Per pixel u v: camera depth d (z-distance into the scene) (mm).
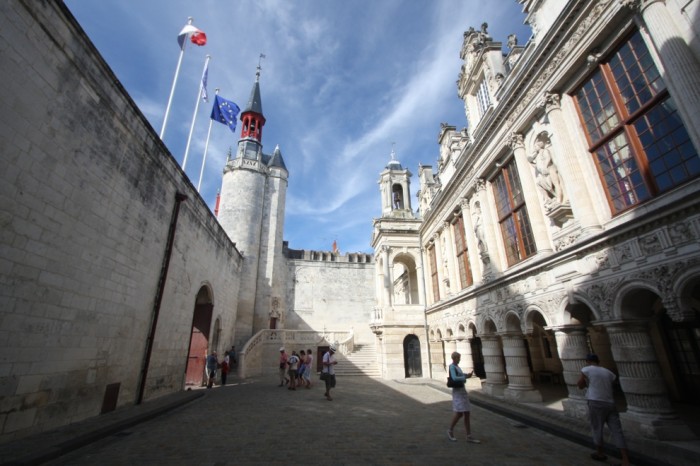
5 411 5836
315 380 20062
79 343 7781
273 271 31688
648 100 6855
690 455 5266
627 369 6852
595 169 8164
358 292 37188
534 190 10273
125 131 9570
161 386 12102
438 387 15781
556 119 9125
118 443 6535
